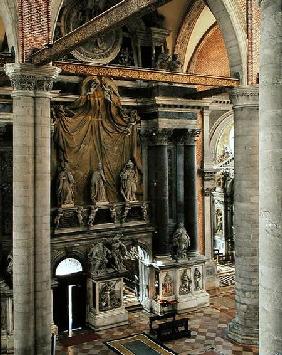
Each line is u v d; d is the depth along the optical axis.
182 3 24.84
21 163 15.54
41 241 15.82
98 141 23.50
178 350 19.83
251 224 18.14
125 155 24.41
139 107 24.64
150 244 24.98
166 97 23.95
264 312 6.50
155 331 21.36
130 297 26.41
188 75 16.72
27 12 15.19
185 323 21.23
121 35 24.03
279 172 6.36
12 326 20.42
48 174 16.02
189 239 25.47
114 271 23.02
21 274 15.55
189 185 25.77
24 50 15.21
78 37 12.20
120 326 22.98
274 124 6.38
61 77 22.22
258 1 6.74
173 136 25.53
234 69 17.89
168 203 25.41
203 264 25.53
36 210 15.77
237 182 18.36
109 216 23.84
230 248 34.25
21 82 15.34
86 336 21.83
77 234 22.77
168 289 24.59
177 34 25.36
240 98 17.81
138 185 24.89
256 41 17.48
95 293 22.55
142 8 9.27
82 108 22.83
